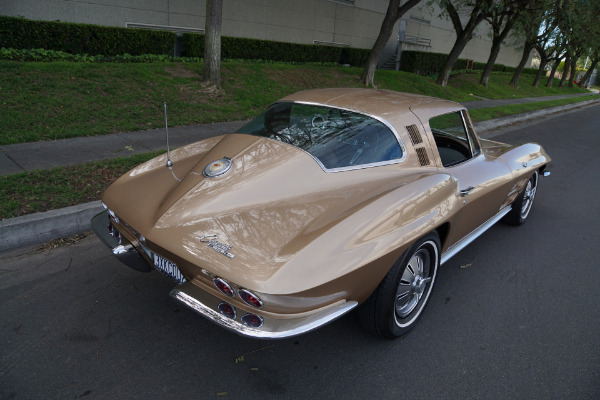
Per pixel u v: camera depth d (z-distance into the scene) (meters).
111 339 2.53
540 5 14.78
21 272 3.16
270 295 1.84
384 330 2.52
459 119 3.41
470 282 3.47
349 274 2.00
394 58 24.81
